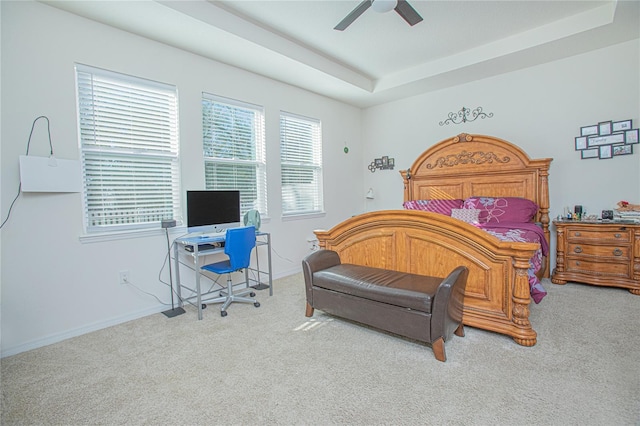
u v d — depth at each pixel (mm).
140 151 3043
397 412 1584
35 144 2422
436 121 4867
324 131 5055
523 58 3736
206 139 3564
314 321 2773
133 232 2939
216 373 1981
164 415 1610
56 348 2371
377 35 3445
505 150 4070
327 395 1736
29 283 2402
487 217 3805
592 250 3408
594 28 3070
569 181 3832
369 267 2814
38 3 2428
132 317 2924
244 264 3100
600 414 1520
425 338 2086
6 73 2297
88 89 2719
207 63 3500
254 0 2773
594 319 2602
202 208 3248
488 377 1852
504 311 2281
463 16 3111
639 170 3412
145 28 2848
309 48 3734
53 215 2514
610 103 3539
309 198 4895
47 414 1636
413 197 4934
